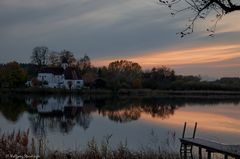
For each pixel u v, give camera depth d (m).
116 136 34.22
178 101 100.50
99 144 26.03
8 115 56.94
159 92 130.62
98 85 133.00
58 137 32.88
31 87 124.44
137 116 58.59
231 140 33.94
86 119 53.47
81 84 139.38
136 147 25.88
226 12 8.37
